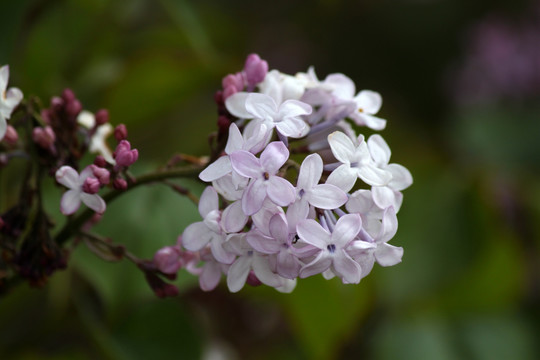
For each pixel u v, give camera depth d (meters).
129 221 0.41
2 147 0.36
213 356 0.47
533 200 0.59
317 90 0.34
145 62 0.45
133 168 0.43
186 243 0.32
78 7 0.46
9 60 0.43
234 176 0.31
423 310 0.53
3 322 0.43
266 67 0.34
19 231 0.35
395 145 0.58
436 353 0.52
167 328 0.43
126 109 0.46
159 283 0.34
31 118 0.35
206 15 0.55
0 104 0.33
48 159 0.35
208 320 0.48
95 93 0.46
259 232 0.31
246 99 0.32
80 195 0.33
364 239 0.32
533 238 0.59
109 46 0.47
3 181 0.42
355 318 0.45
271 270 0.32
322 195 0.31
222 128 0.33
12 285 0.35
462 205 0.54
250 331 0.51
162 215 0.41
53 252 0.34
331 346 0.46
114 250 0.35
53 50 0.46
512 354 0.54
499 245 0.52
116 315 0.40
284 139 0.32
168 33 0.48
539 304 0.56
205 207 0.32
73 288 0.43
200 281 0.33
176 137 0.49
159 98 0.46
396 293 0.52
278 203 0.31
